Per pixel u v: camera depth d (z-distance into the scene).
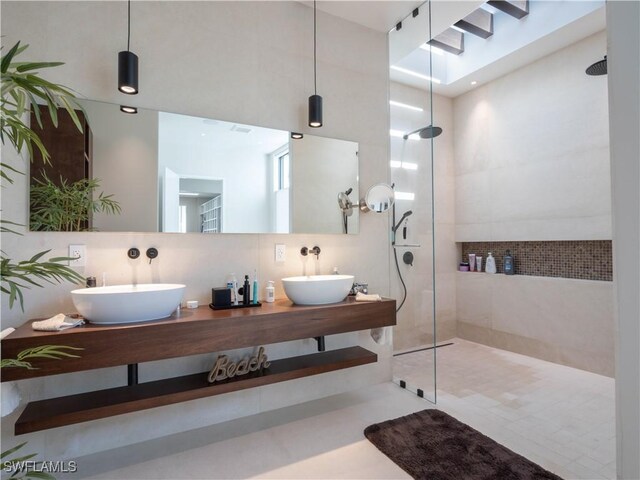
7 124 0.99
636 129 0.50
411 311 2.70
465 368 3.12
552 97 3.21
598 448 1.89
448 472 1.67
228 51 2.27
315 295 2.12
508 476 1.64
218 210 2.22
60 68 1.84
